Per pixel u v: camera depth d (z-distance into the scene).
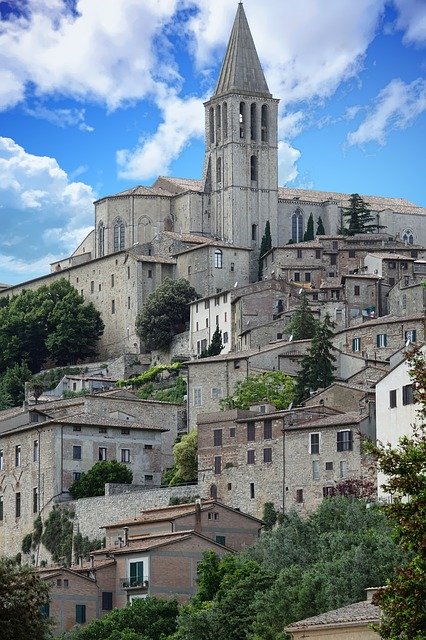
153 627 156.88
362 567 134.38
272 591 136.50
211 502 187.38
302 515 193.25
